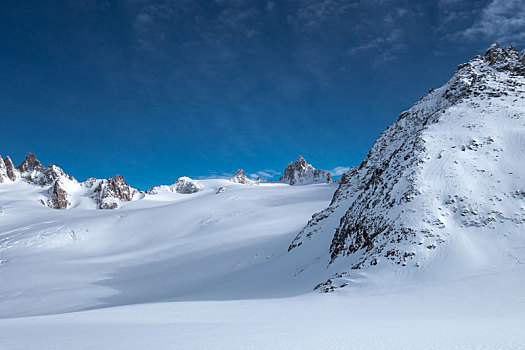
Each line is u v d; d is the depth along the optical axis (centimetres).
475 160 4662
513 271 3200
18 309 6394
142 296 6594
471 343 1202
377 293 3328
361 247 4531
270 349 1216
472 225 3941
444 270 3478
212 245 9856
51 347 1478
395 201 4566
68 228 12838
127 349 1348
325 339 1370
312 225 7394
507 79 6203
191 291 6381
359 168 7950
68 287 7544
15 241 11462
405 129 7238
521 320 1973
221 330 1814
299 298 3691
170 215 14512
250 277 6347
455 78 7031
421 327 1667
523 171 4316
